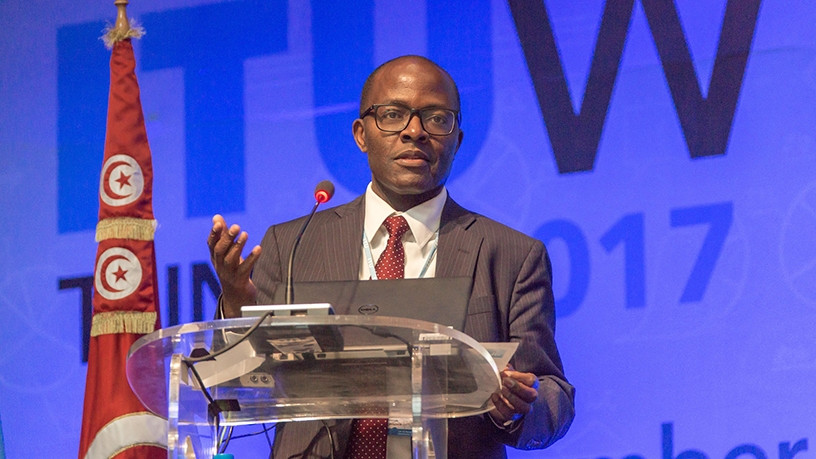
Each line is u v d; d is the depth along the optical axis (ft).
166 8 48.26
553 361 29.78
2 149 48.16
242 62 47.06
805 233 39.68
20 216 47.34
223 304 26.53
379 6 46.26
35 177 47.67
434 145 30.66
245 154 46.01
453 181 43.42
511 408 24.75
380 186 31.68
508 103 43.68
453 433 27.17
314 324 19.95
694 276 40.19
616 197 41.65
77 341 45.65
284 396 24.35
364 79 45.80
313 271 29.94
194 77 47.26
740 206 40.40
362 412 25.48
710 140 41.29
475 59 44.52
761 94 41.32
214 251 25.04
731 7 42.39
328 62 46.29
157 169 46.47
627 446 39.40
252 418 25.85
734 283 39.78
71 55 48.88
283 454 27.12
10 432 45.09
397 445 25.13
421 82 30.99
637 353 40.04
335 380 23.13
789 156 40.47
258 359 22.04
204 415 24.08
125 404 38.42
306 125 45.83
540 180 42.63
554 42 43.83
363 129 32.58
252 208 45.44
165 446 38.27
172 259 45.42
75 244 46.68
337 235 30.60
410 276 29.94
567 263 41.50
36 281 46.55
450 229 30.35
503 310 29.25
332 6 46.78
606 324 40.55
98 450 38.04
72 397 45.11
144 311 39.45
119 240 39.83
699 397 39.14
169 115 47.01
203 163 46.24
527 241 30.58
